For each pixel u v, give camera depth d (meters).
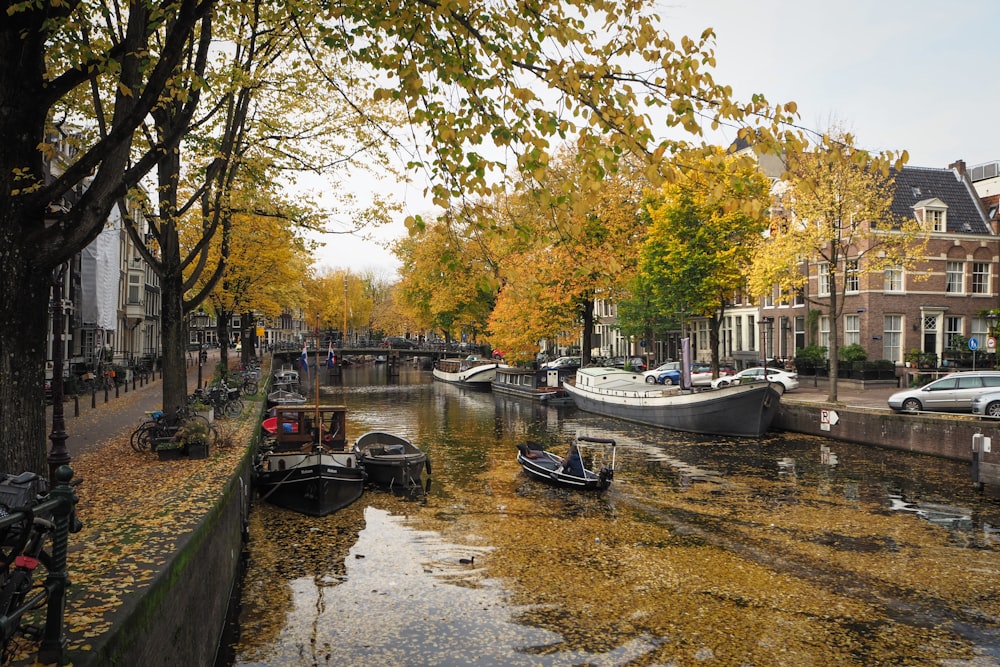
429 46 6.42
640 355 57.50
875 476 19.22
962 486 17.94
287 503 16.16
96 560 6.88
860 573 11.80
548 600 10.62
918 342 37.00
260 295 36.31
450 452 23.80
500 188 5.89
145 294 53.78
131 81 7.82
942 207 37.38
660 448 24.27
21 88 6.89
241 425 21.47
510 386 45.81
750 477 19.31
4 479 5.11
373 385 57.97
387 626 9.67
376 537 13.90
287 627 9.67
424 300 61.06
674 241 31.62
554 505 16.38
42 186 7.23
